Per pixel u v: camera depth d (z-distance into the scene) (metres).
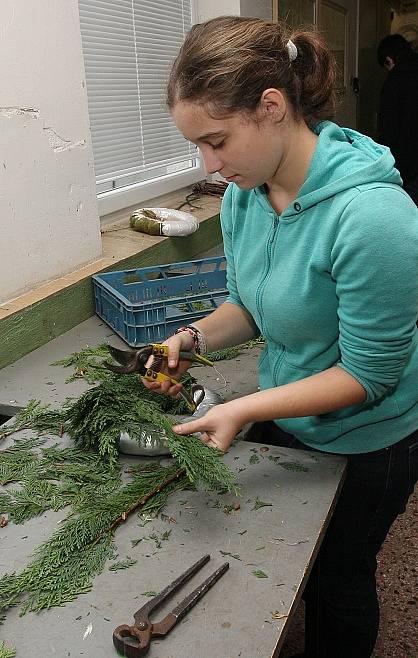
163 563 0.80
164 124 2.61
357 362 0.91
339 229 0.88
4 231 1.48
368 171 0.88
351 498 1.12
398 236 0.84
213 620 0.70
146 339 1.52
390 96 3.44
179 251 2.24
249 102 0.83
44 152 1.58
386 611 1.84
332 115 0.99
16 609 0.73
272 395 0.92
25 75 1.49
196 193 2.86
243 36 0.84
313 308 0.96
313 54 0.92
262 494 0.94
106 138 2.25
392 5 5.64
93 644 0.68
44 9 1.53
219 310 1.22
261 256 1.03
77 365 1.40
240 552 0.81
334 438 1.08
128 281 1.78
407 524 2.19
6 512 0.91
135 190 2.41
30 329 1.51
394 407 1.06
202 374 1.38
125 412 1.03
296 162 0.93
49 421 1.15
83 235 1.78
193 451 0.91
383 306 0.87
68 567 0.79
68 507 0.92
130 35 2.32
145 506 0.91
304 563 0.79
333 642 1.32
